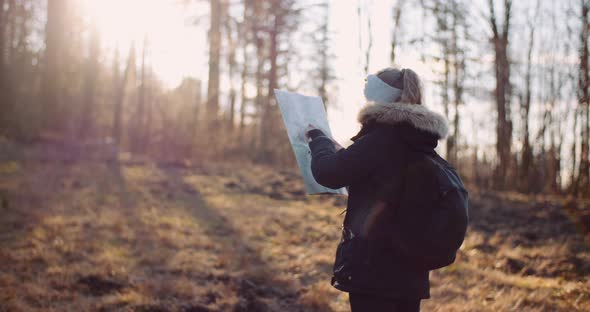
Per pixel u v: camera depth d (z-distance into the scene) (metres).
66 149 15.32
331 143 2.44
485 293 5.58
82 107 27.56
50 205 8.86
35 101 19.30
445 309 4.88
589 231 9.49
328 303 5.01
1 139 15.10
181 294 5.08
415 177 2.19
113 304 4.75
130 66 33.09
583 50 16.20
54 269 5.56
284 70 23.92
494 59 17.64
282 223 8.80
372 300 2.21
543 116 18.14
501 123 17.12
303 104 2.66
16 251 6.18
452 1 17.16
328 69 23.58
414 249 2.15
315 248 7.32
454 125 19.41
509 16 16.94
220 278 5.70
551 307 5.23
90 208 8.91
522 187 17.38
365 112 2.31
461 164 21.16
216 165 16.34
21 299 4.71
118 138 29.67
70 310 4.57
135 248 6.73
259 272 5.88
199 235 7.70
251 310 4.85
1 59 19.97
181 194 11.20
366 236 2.21
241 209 9.95
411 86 2.38
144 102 29.53
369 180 2.24
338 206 11.04
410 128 2.24
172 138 19.83
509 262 7.24
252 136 23.64
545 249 8.03
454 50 18.34
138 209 9.13
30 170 12.20
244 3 22.39
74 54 28.41
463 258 7.39
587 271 6.96
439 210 2.16
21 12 28.02
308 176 2.56
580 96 16.45
